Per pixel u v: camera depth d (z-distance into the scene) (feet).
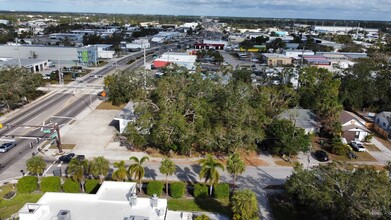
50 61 418.72
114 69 403.95
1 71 245.45
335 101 219.41
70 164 134.41
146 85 259.39
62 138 192.85
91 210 105.70
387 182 108.99
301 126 203.82
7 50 427.33
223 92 202.18
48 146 181.88
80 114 237.66
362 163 172.24
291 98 239.09
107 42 613.11
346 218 104.01
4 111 239.50
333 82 254.06
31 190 136.56
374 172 114.01
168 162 130.52
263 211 127.85
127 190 120.06
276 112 211.00
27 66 351.87
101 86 319.88
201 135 166.09
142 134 172.45
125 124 198.59
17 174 151.74
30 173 152.35
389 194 101.96
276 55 471.21
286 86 258.37
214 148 177.99
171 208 127.65
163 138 165.58
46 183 135.33
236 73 309.83
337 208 106.63
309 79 269.64
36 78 272.72
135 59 474.08
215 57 461.78
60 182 138.31
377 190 101.71
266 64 453.58
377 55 432.66
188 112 181.47
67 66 412.16
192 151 177.78
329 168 118.11
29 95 263.90
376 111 260.62
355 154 183.42
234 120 175.11
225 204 132.05
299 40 651.25
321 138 203.62
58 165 160.76
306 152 178.70
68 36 641.81
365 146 195.11
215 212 126.41
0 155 170.09
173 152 175.73
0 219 119.44
